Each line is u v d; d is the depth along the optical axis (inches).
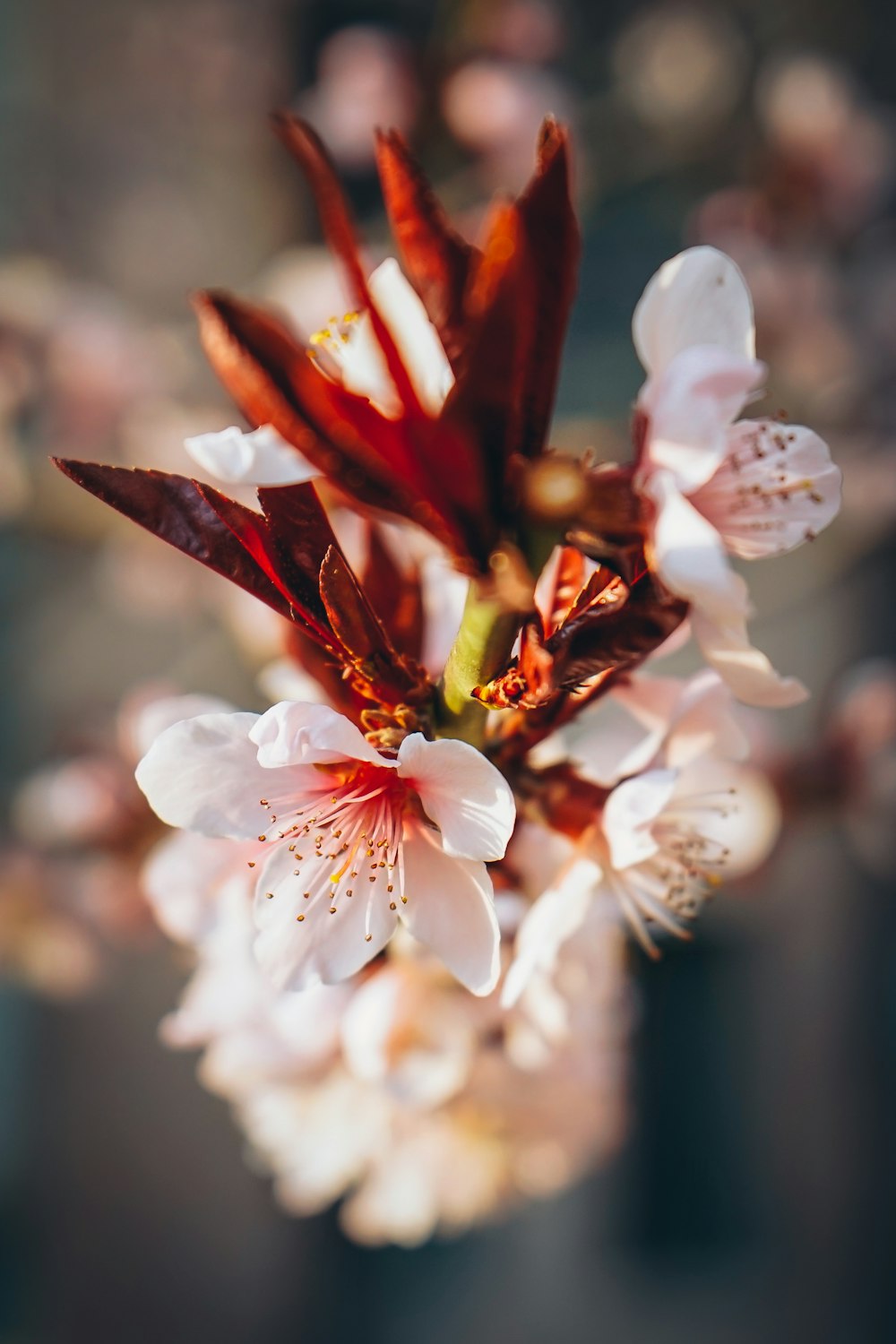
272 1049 11.3
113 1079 28.8
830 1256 31.9
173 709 10.3
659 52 23.9
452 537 7.8
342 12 27.2
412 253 8.1
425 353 8.4
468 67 21.8
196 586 22.6
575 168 22.3
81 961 18.9
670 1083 32.0
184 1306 28.8
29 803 18.9
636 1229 32.1
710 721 9.4
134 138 27.1
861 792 16.7
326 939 8.7
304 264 19.6
